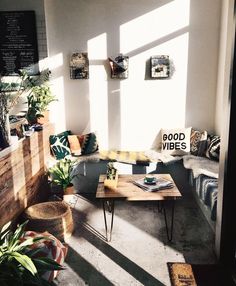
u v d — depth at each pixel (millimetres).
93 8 4199
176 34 4230
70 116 4512
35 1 4098
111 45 4285
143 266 2533
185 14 4176
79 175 4133
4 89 4109
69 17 4227
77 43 4289
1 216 2441
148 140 4551
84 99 4457
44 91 4078
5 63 4273
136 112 4477
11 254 1866
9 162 2635
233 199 2418
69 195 3758
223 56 4016
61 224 2863
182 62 4305
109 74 4367
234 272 2408
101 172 4117
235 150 2342
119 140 4566
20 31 4176
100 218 3430
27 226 2822
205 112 4441
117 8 4191
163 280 2355
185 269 2471
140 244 2867
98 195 2842
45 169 3930
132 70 4348
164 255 2682
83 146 4297
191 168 3711
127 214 3525
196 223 3271
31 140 3328
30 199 3248
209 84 4355
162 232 3092
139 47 4281
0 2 4105
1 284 1787
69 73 4383
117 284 2322
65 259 2639
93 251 2762
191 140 4234
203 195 3150
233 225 2457
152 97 4422
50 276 2209
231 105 2279
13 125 3387
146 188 2961
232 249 2492
